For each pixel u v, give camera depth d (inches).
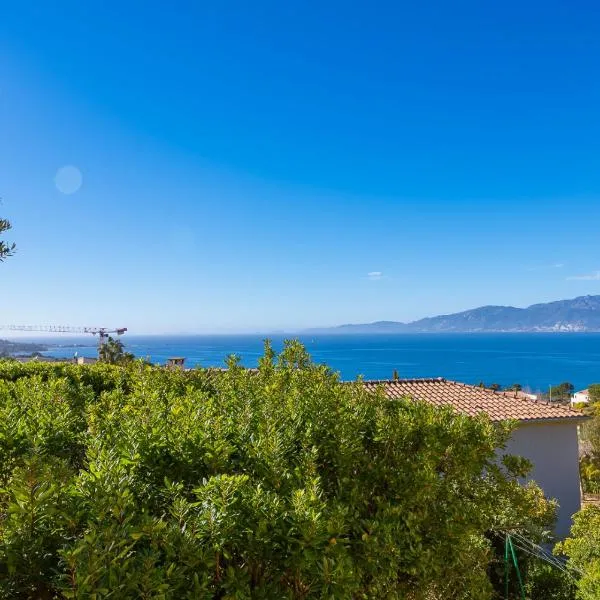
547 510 464.4
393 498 171.2
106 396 220.8
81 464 160.4
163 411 180.9
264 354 305.9
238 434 162.1
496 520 271.0
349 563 117.2
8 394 217.0
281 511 115.9
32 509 90.6
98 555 82.8
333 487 166.1
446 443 195.5
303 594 112.5
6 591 84.5
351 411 197.9
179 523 102.0
